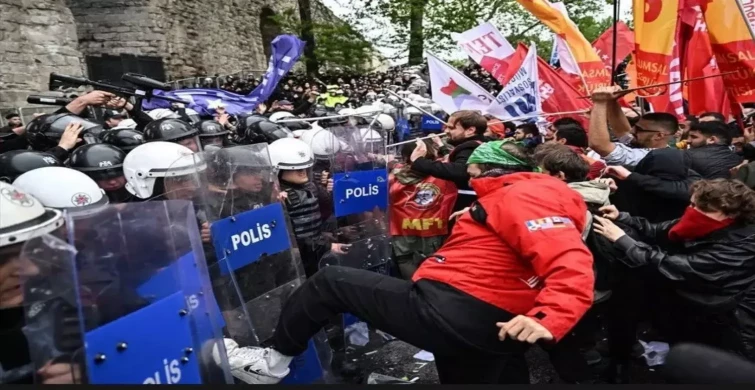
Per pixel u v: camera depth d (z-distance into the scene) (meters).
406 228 3.83
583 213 2.03
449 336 1.99
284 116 5.21
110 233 1.42
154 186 2.35
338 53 20.08
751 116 4.37
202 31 17.78
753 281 2.51
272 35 25.02
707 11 3.73
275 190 2.53
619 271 2.84
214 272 2.22
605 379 3.27
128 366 1.37
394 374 3.32
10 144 3.90
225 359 1.75
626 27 7.09
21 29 10.47
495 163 2.23
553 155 2.85
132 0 14.77
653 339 3.77
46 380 1.27
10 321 1.27
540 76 5.57
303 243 3.16
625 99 6.29
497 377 2.20
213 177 2.33
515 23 19.91
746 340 2.51
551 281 1.79
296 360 2.39
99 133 3.22
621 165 3.71
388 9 19.55
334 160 3.60
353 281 2.16
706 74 4.75
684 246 2.69
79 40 14.91
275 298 2.47
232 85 15.53
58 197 1.92
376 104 7.74
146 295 1.49
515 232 1.89
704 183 2.54
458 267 2.03
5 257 1.25
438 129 7.44
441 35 19.62
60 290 1.28
